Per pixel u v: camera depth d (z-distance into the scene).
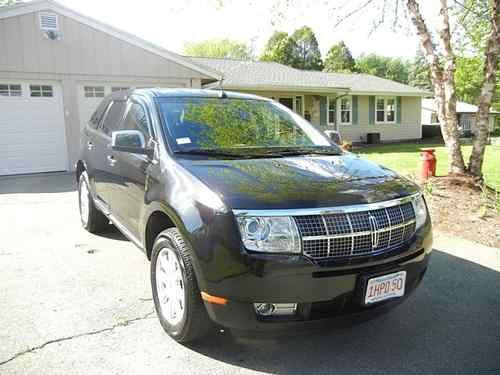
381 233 2.63
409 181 3.29
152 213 3.18
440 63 8.20
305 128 4.25
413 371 2.66
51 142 11.30
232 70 20.19
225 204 2.49
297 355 2.81
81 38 11.29
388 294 2.67
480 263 4.52
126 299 3.54
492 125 34.44
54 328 3.05
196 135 3.51
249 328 2.45
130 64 12.07
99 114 5.35
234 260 2.40
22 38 10.53
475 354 2.86
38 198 7.76
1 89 10.52
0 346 2.80
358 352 2.87
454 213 6.21
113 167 4.20
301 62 44.06
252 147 3.59
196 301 2.64
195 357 2.74
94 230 5.41
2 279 3.92
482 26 8.48
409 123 25.62
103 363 2.65
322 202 2.56
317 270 2.42
